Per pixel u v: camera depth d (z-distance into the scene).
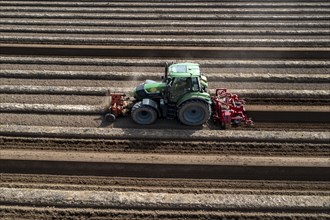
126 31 16.45
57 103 11.66
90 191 8.60
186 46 15.31
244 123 10.87
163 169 9.37
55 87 12.33
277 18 17.91
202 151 9.81
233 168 9.30
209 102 10.03
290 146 9.95
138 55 14.97
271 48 15.04
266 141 10.10
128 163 9.38
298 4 19.56
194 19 18.05
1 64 14.08
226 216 7.99
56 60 14.16
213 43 15.44
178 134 10.19
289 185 8.98
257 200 8.23
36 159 9.45
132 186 8.98
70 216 8.05
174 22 17.53
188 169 9.34
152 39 15.59
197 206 8.16
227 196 8.37
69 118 10.94
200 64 13.90
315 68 13.73
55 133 10.25
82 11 19.05
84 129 10.38
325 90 12.23
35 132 10.29
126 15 18.36
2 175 9.30
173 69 10.02
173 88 10.01
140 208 8.20
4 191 8.48
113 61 14.09
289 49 14.84
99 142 10.10
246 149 9.88
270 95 12.00
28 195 8.36
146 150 9.85
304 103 11.77
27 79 13.06
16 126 10.50
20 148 9.93
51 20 17.98
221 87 12.50
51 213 8.09
